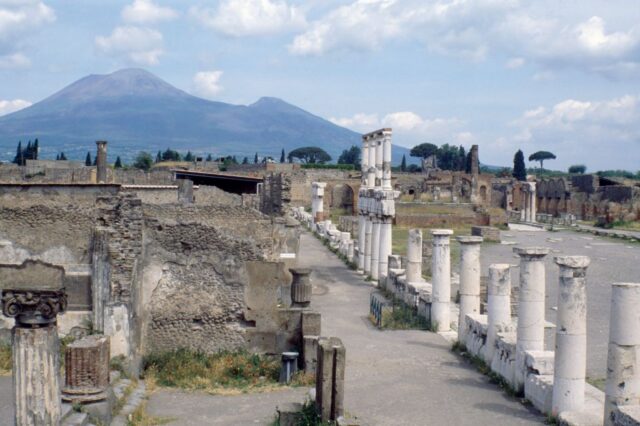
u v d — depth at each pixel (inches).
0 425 588.4
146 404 693.3
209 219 1272.1
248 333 853.8
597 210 3814.0
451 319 1139.3
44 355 490.3
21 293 485.4
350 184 3816.4
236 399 717.3
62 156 5378.9
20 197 959.0
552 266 1897.1
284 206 1831.9
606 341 968.9
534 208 3823.8
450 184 4566.9
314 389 685.9
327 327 1078.4
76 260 920.9
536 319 714.2
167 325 845.2
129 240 788.6
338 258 1980.8
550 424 620.4
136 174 2317.9
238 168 4505.4
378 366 839.7
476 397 713.0
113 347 772.0
